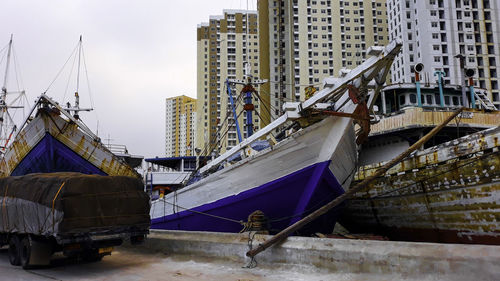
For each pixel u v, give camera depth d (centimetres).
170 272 837
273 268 812
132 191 963
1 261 1072
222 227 1258
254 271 805
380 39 10250
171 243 1098
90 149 1359
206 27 12425
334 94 1135
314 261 759
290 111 1090
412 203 1263
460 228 1103
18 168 1452
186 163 2066
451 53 8056
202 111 11838
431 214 1198
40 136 1294
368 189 1461
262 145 1479
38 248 906
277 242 838
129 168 1452
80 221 841
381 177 1387
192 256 1010
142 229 957
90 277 802
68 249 845
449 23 8194
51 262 1011
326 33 9950
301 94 9512
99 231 869
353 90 1057
